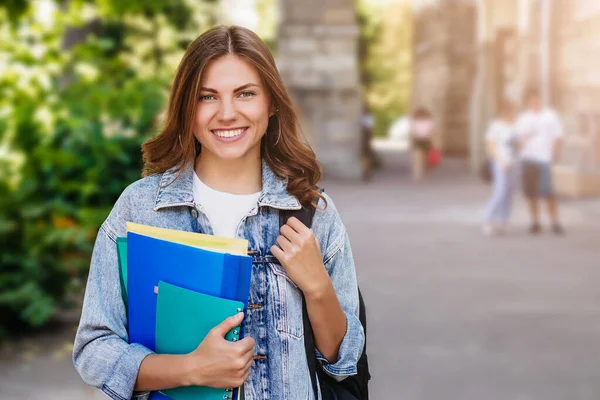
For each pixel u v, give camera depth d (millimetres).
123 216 2420
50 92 7512
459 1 36812
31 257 6934
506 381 6059
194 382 2164
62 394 5469
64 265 7062
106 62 8461
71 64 8242
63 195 7324
